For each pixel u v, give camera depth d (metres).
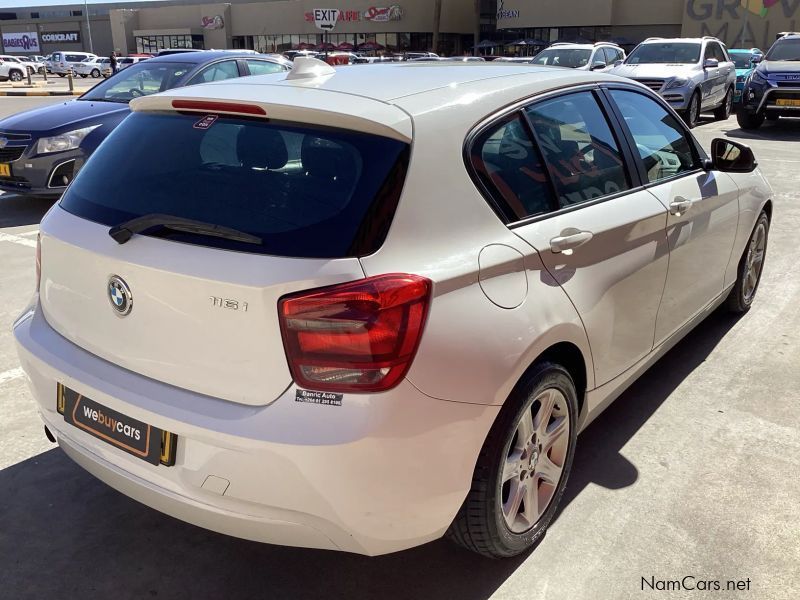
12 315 4.97
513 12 44.12
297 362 1.94
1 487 3.02
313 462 1.90
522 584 2.48
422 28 51.22
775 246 6.56
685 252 3.49
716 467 3.15
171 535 2.76
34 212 8.05
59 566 2.58
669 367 4.13
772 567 2.55
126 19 65.38
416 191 2.14
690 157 3.83
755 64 20.31
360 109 2.22
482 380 2.12
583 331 2.59
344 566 2.59
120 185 2.39
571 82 3.00
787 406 3.69
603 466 3.16
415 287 1.99
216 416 2.00
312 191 2.11
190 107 2.46
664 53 15.54
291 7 56.28
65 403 2.40
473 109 2.45
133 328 2.19
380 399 1.94
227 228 2.07
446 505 2.15
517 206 2.46
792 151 11.91
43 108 8.23
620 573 2.52
